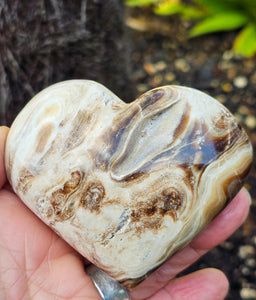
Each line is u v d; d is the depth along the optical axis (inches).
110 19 11.1
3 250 7.1
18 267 7.2
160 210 6.6
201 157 6.6
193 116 6.7
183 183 6.6
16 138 7.1
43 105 7.0
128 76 12.6
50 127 6.9
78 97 7.0
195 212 6.7
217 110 6.8
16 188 7.1
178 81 14.5
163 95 6.8
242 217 7.6
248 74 14.3
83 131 6.8
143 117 6.7
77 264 7.6
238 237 11.0
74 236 6.9
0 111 9.2
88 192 6.7
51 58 9.9
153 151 6.7
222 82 14.2
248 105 13.5
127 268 6.8
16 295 7.0
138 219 6.6
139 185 6.6
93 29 10.4
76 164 6.7
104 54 10.9
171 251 6.8
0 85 9.2
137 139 6.8
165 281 7.9
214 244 7.7
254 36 13.8
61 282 7.3
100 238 6.8
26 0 9.4
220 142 6.6
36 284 7.2
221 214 7.5
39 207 6.9
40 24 9.6
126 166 6.7
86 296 7.3
